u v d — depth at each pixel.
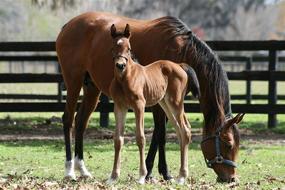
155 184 10.46
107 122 20.00
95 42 12.28
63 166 13.21
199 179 11.48
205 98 10.92
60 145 16.33
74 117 13.08
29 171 12.27
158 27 11.90
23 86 41.69
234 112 19.50
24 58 21.47
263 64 52.12
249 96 25.34
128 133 18.83
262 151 15.52
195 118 23.53
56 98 25.22
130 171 12.48
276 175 12.27
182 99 10.66
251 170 12.84
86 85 12.77
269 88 19.78
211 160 10.73
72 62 12.67
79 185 10.30
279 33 84.06
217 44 19.75
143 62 11.92
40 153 14.97
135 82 9.91
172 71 10.55
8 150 15.38
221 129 10.63
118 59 9.66
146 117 23.98
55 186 10.31
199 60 11.11
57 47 13.06
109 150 15.52
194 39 11.38
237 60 28.12
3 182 10.59
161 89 10.41
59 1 24.77
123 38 9.74
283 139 17.89
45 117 23.33
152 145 11.42
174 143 16.80
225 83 10.95
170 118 10.79
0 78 20.02
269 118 19.94
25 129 19.55
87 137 17.89
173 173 12.42
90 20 12.62
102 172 12.55
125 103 10.06
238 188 10.23
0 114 24.98
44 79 20.09
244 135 18.67
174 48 11.51
